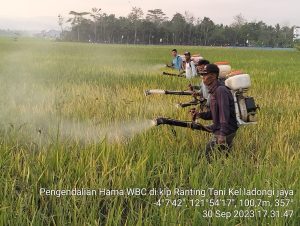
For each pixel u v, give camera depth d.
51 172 4.88
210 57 38.03
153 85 12.65
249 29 144.00
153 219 3.98
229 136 5.68
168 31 138.25
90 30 143.62
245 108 5.51
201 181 4.89
